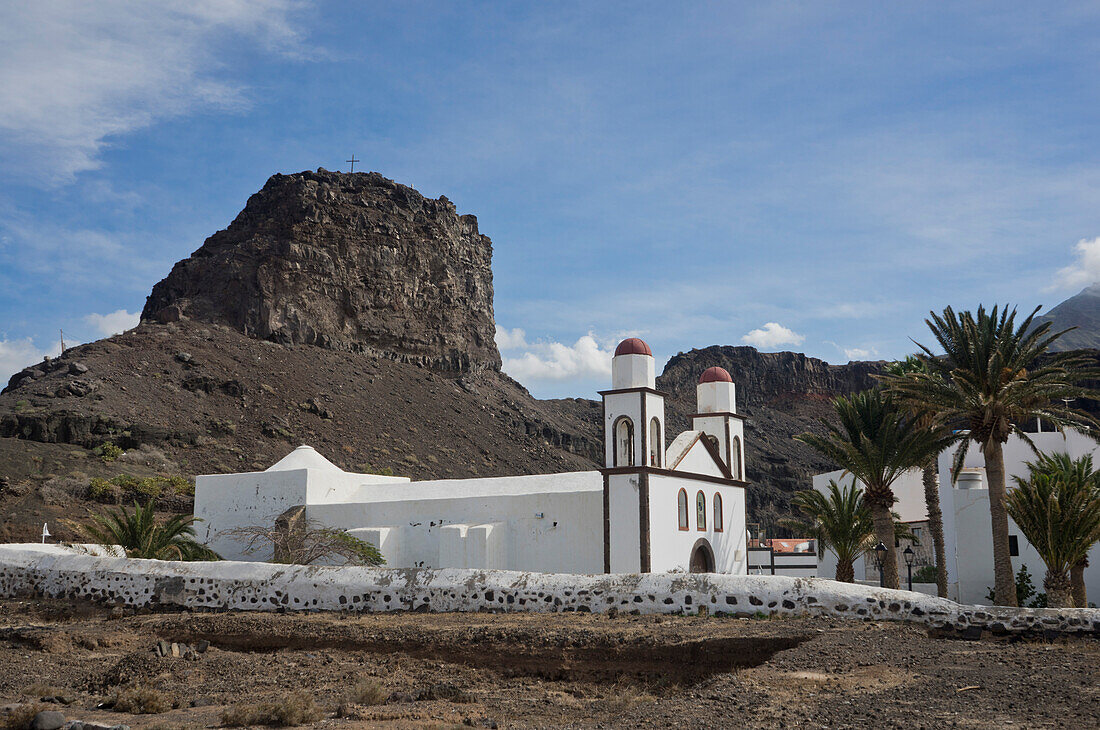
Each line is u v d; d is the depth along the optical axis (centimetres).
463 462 11919
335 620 2184
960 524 4422
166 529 3400
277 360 12456
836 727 1208
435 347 15162
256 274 13525
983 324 3102
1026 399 3030
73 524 3300
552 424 14862
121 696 1527
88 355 10838
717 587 2112
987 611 1867
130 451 8688
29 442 8206
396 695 1558
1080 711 1224
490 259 18475
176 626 2203
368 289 14688
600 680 1720
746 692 1425
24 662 1931
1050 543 3072
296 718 1347
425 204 16612
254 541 4181
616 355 3550
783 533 13975
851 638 1778
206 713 1452
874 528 3934
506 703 1505
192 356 11581
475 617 2170
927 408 3284
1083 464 3394
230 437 10056
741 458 4306
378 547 3869
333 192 15212
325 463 4428
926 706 1288
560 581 2238
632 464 3478
